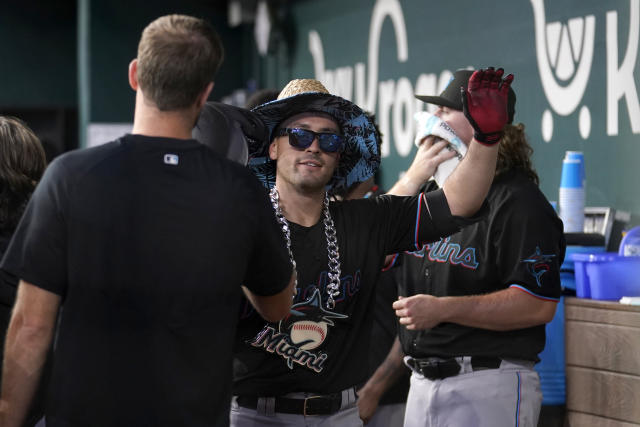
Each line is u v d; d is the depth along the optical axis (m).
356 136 8.04
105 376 6.02
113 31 34.53
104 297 5.99
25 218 6.03
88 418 6.03
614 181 14.80
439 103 9.05
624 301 10.12
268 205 6.51
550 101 16.89
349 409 7.67
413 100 22.69
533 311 8.66
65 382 6.05
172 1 35.34
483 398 8.77
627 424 10.05
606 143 15.08
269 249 6.50
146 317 6.01
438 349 9.01
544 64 17.09
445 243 9.20
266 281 6.62
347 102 7.45
